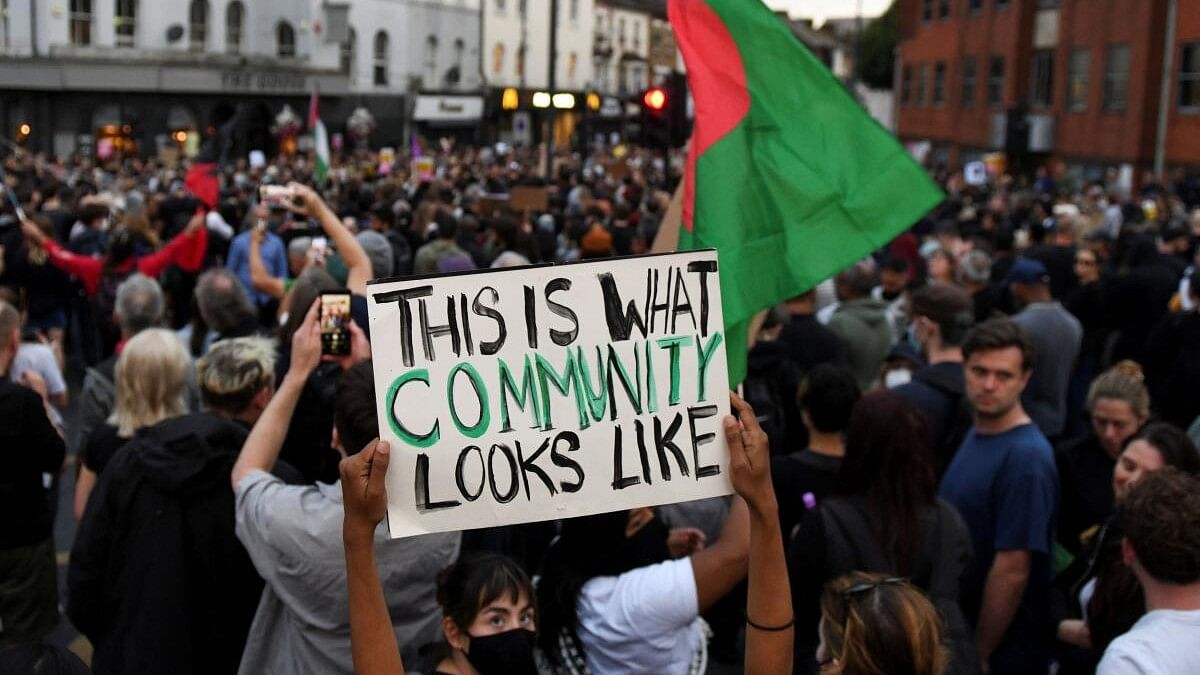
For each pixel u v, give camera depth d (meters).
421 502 2.47
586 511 2.53
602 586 3.54
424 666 3.19
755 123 4.38
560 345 2.51
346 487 2.41
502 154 38.28
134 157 39.03
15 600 5.21
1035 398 7.34
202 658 3.84
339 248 5.63
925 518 3.81
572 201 18.31
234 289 6.55
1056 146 37.41
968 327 5.88
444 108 51.81
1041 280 7.67
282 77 43.88
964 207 21.89
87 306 12.40
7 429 5.01
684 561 3.48
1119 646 3.00
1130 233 14.88
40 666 2.21
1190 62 30.75
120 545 3.85
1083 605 4.26
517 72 60.47
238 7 42.91
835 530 3.78
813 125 4.38
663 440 2.54
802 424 6.43
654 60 21.20
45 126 37.84
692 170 4.41
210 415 3.96
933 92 47.31
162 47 40.09
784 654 2.52
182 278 11.29
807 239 4.31
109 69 38.34
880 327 7.60
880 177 4.34
